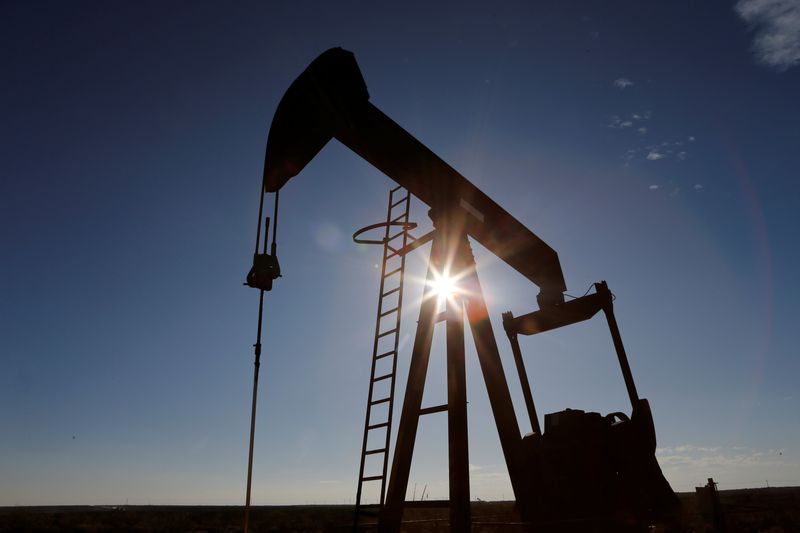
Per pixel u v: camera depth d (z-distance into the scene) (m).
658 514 7.45
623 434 7.80
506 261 9.51
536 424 9.28
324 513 59.00
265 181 7.10
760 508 6.93
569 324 9.54
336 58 7.10
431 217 7.91
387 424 6.20
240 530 34.03
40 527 37.09
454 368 6.99
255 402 5.43
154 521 44.06
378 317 6.98
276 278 6.27
